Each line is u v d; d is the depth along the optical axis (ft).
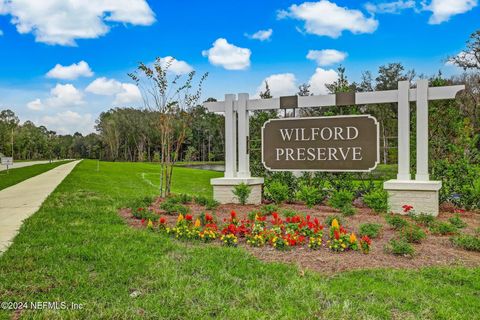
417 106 26.91
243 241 18.48
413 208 25.57
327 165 30.32
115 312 10.76
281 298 11.62
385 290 12.03
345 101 29.48
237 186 30.22
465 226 21.67
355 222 22.59
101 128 300.40
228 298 11.80
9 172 92.68
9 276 13.48
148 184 61.00
